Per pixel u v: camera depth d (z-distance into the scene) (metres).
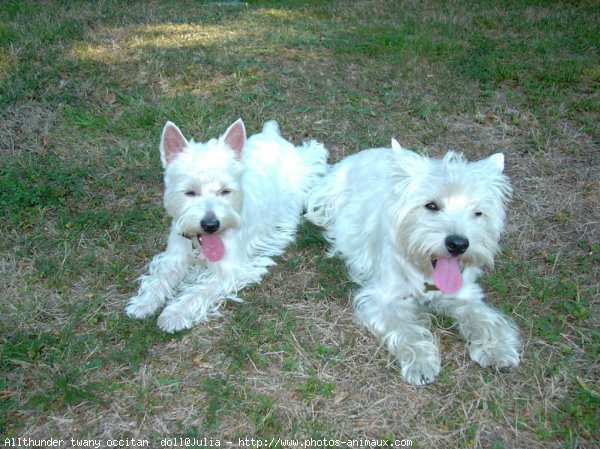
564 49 1.62
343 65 1.49
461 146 1.15
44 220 0.92
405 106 1.28
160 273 0.81
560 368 0.67
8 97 1.24
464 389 0.65
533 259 0.86
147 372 0.66
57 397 0.63
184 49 1.56
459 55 1.55
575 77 1.39
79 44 1.55
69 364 0.67
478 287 0.77
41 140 1.13
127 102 1.27
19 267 0.82
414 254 0.69
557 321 0.74
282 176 1.04
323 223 1.02
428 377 0.65
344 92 1.34
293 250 0.93
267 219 0.95
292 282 0.84
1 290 0.78
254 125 1.20
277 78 1.39
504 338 0.70
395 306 0.75
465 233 0.64
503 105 1.28
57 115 1.20
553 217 0.95
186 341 0.71
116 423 0.60
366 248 0.85
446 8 2.06
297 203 1.06
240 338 0.72
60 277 0.81
